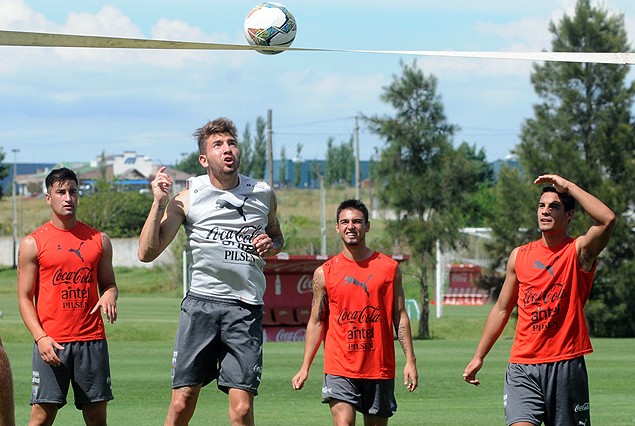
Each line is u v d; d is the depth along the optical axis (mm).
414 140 64688
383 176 65938
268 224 16984
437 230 63969
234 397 15836
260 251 15859
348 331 16984
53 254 17312
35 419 17531
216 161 15859
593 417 24453
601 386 31812
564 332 15180
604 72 68625
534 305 15305
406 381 17188
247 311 16016
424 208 65125
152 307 82562
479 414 25109
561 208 15289
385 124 64500
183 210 16016
